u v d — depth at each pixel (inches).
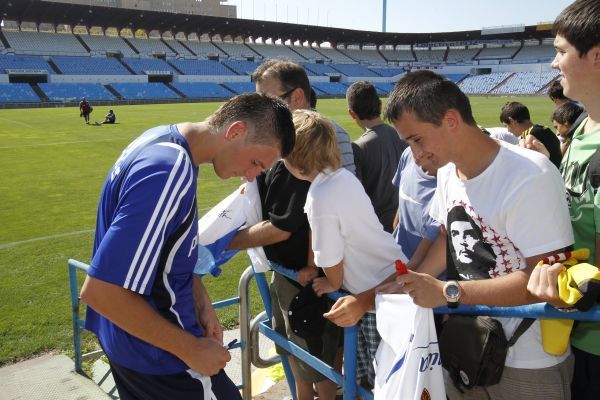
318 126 83.6
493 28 2598.4
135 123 1077.1
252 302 201.8
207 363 73.0
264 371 150.0
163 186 64.4
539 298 60.4
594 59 65.4
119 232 63.2
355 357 82.4
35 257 261.9
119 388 83.6
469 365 69.1
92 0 3737.7
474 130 69.2
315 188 84.8
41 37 2143.2
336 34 2699.3
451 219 75.8
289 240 94.5
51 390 137.8
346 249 87.4
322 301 92.5
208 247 98.0
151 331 67.9
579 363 74.0
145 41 2421.3
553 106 1382.9
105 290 63.9
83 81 2014.0
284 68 129.9
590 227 69.4
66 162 586.9
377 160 148.6
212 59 2519.7
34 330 178.1
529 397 71.0
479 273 72.4
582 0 66.1
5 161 594.6
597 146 70.2
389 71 2822.3
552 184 65.1
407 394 67.6
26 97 1768.0
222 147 73.7
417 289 67.4
